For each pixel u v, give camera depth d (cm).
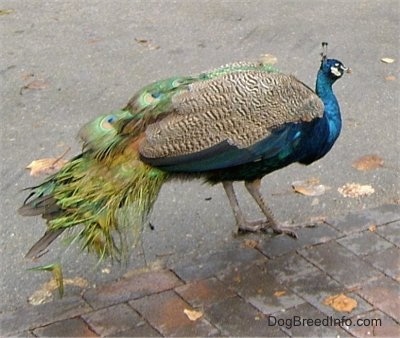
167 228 294
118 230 263
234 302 265
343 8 449
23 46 413
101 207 260
